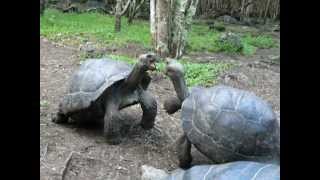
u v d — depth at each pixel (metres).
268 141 4.58
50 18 13.68
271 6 19.67
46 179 4.41
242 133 4.55
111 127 5.44
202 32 15.12
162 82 7.89
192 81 8.09
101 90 5.33
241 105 4.68
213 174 3.88
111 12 17.00
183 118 4.95
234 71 9.16
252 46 13.24
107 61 5.72
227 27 17.41
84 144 5.40
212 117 4.67
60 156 4.95
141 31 13.27
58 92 7.03
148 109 5.68
